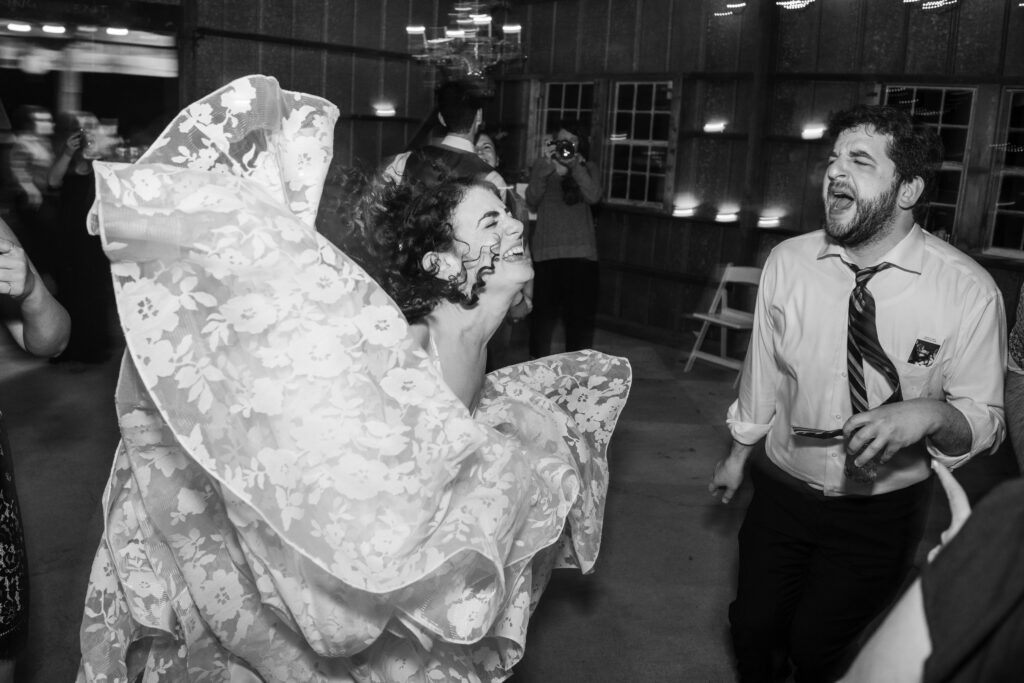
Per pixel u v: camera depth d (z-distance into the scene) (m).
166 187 1.62
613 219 9.60
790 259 2.42
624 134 9.67
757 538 2.52
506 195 3.92
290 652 1.80
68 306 6.60
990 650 0.87
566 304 6.70
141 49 9.83
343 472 1.59
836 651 2.44
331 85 10.44
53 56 9.59
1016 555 0.87
